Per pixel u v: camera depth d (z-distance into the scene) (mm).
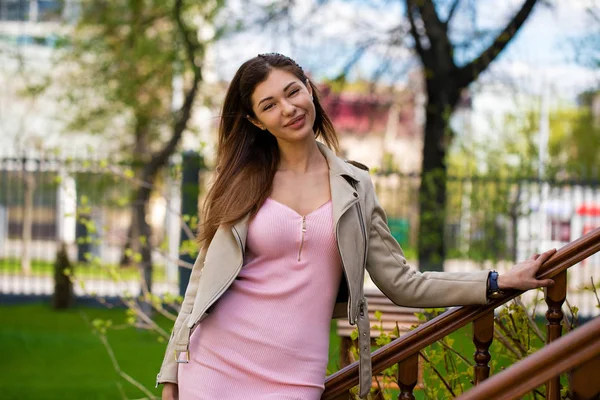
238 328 2619
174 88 14398
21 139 16203
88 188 14109
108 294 14805
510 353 3371
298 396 2547
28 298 15602
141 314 5645
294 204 2684
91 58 14641
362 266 2623
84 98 14633
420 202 12039
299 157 2748
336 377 2762
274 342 2584
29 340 10914
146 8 13953
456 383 3139
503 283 2568
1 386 7754
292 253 2637
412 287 2639
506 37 11328
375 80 12391
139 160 14219
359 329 2639
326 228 2627
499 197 11250
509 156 11547
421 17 11664
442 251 11812
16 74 15094
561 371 1767
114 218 17656
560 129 17969
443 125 12297
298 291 2615
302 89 2730
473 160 11625
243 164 2777
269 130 2729
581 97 15383
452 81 12000
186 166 11805
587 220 13656
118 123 15648
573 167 12453
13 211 23344
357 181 2701
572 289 12273
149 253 11695
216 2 12734
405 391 2762
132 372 8531
